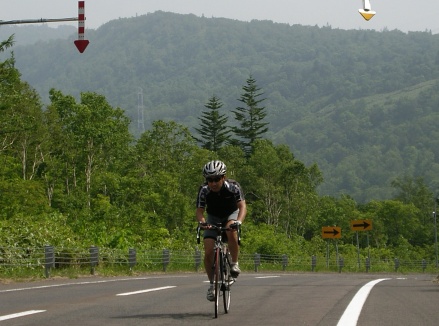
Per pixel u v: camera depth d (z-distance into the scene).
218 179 13.43
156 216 79.81
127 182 99.94
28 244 34.56
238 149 135.00
